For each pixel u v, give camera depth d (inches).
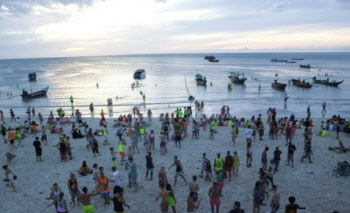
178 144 858.1
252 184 578.9
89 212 430.3
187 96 2068.2
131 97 2059.5
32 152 823.1
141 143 882.8
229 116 1216.2
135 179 552.4
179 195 538.3
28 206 517.0
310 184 575.8
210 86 2657.5
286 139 818.8
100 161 737.0
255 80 3201.3
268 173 526.0
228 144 852.0
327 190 549.0
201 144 855.7
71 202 524.4
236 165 604.4
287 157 697.6
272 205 418.6
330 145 825.5
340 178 601.3
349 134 933.2
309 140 692.1
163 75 3927.2
